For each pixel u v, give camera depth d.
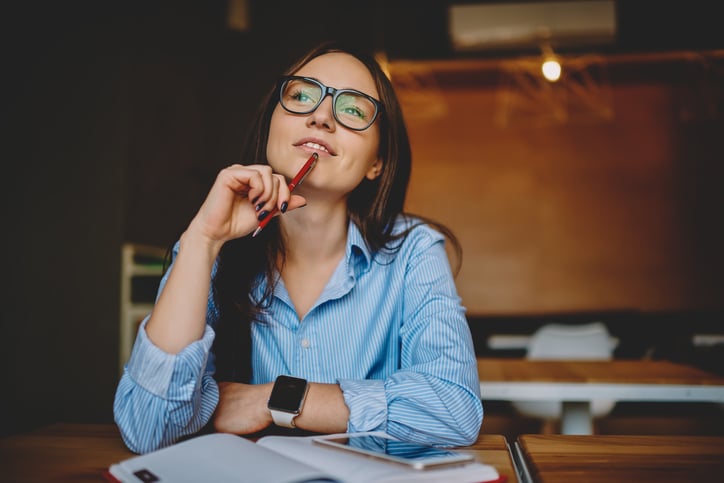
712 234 6.56
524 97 6.83
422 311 1.15
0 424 3.51
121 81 3.65
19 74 3.66
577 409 2.12
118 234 3.57
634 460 0.82
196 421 0.93
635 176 6.67
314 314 1.17
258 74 5.23
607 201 6.69
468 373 1.02
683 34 6.29
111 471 0.71
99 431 1.01
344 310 1.18
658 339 5.52
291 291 1.21
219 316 1.20
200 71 4.75
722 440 0.94
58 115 3.68
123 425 0.89
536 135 6.81
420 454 0.74
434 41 6.53
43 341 3.58
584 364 2.38
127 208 3.61
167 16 4.21
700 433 3.64
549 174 6.77
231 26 4.77
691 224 6.59
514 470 0.77
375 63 1.23
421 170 6.92
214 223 0.94
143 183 3.83
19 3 3.64
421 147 6.93
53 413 3.54
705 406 3.69
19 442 0.93
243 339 1.18
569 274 6.68
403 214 1.35
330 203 1.14
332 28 5.64
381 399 0.96
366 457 0.74
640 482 0.72
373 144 1.15
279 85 1.15
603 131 6.73
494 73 6.71
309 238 1.18
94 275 3.58
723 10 6.21
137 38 3.79
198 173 4.69
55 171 3.65
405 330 1.19
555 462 0.81
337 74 1.16
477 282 6.78
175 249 1.26
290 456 0.75
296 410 0.94
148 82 3.92
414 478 0.66
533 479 0.77
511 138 6.84
